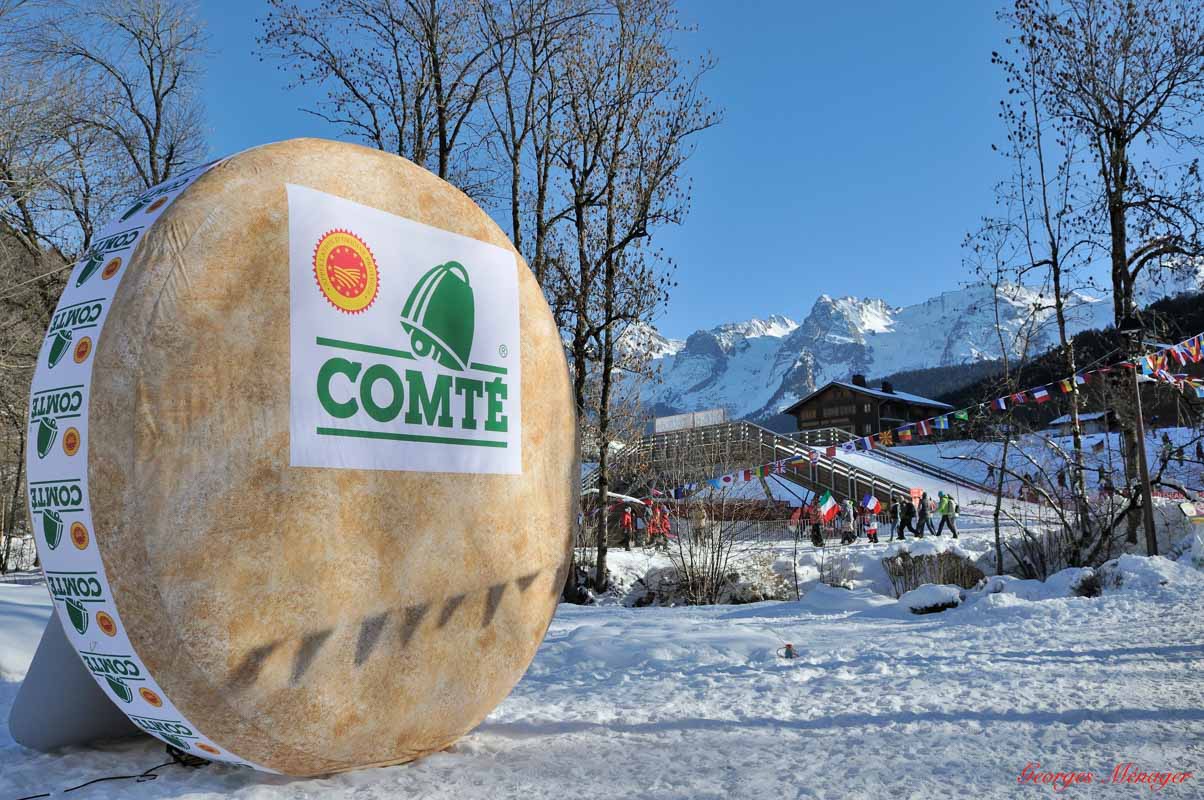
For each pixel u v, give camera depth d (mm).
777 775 4125
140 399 3617
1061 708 5406
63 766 4453
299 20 22391
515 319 5297
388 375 4480
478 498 4906
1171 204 21984
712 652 8320
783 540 33219
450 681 4672
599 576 22672
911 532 35375
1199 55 21766
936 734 4867
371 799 3920
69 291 3936
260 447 3932
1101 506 21078
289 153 4293
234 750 3941
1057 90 22891
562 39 22719
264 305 4020
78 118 22641
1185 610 10727
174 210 3854
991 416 22000
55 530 3770
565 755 4656
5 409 21953
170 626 3646
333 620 4145
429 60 22875
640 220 22500
